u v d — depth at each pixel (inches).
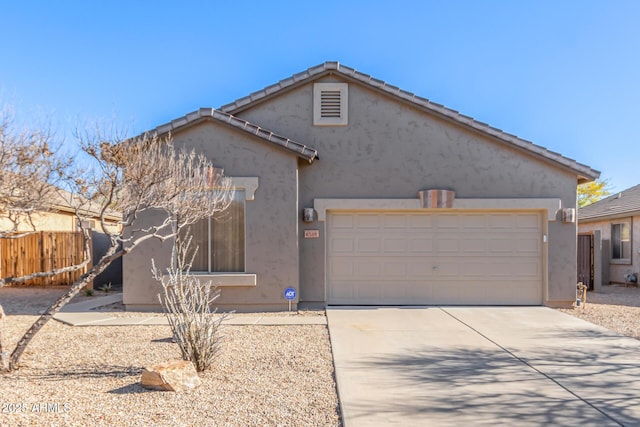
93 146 311.9
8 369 256.5
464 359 282.4
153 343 323.9
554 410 205.2
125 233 447.5
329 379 247.8
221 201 411.8
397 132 477.7
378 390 229.3
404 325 378.6
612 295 607.5
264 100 481.1
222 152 451.5
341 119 478.0
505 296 477.7
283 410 205.0
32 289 641.0
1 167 264.8
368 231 481.7
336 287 479.8
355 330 360.5
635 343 321.7
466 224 482.0
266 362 277.4
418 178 475.5
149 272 447.5
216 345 287.9
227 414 199.6
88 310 459.8
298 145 444.8
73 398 215.8
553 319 403.5
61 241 672.4
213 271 451.2
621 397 220.5
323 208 471.2
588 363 273.9
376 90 475.5
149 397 217.6
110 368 264.1
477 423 191.9
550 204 470.0
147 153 324.8
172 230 423.5
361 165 476.4
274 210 450.9
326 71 474.6
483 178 475.2
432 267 479.5
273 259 449.1
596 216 823.1
